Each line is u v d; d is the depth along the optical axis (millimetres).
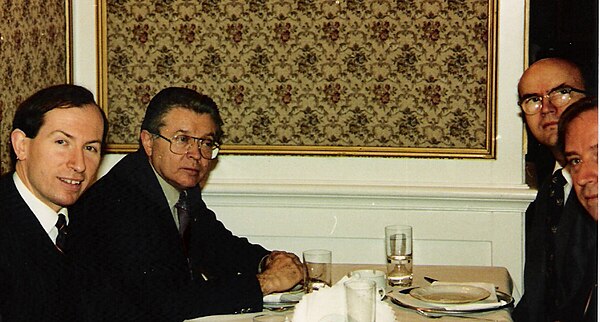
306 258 2201
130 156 2375
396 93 3391
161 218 2244
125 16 3496
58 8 3357
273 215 3463
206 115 2451
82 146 1985
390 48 3375
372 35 3379
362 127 3420
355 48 3395
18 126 1973
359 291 1716
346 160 3430
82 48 3502
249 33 3443
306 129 3449
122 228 2152
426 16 3346
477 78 3342
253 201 3461
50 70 3275
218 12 3453
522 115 3316
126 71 3510
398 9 3355
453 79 3354
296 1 3402
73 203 2014
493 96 3330
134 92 3518
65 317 1962
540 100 2689
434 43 3352
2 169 2812
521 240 3354
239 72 3465
